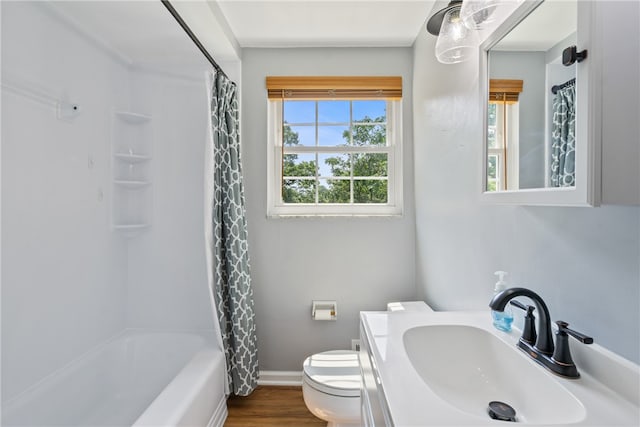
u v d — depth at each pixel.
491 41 1.00
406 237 2.19
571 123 0.68
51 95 1.49
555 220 0.86
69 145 1.61
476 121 1.27
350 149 2.28
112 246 1.97
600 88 0.61
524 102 0.85
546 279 0.89
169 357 1.97
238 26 1.93
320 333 2.19
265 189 2.19
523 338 0.84
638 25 0.60
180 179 2.13
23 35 1.35
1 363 1.28
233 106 2.01
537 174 0.80
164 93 2.11
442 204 1.66
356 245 2.19
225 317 1.88
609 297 0.69
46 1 1.44
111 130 1.94
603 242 0.71
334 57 2.20
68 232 1.61
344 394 1.43
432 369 0.93
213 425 1.60
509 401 0.80
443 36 1.11
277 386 2.13
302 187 2.29
